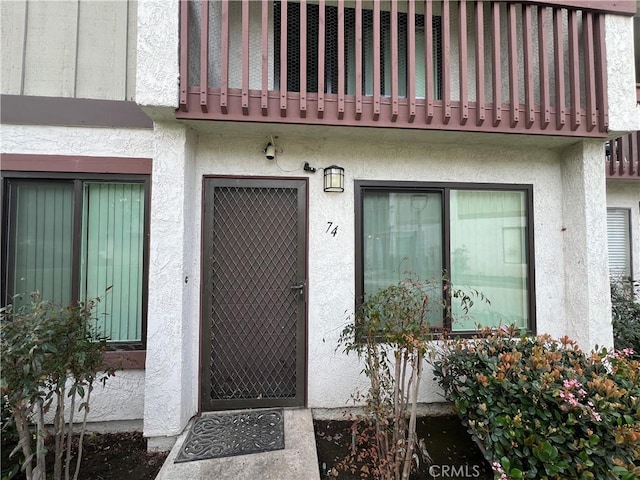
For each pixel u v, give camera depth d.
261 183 3.22
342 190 3.24
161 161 2.78
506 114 3.01
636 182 5.14
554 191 3.56
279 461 2.37
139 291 3.16
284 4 2.74
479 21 2.97
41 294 3.01
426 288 3.43
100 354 2.28
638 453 1.95
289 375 3.20
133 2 3.20
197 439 2.65
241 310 3.18
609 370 2.68
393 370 3.25
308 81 3.54
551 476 2.03
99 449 2.79
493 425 2.23
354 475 2.43
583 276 3.30
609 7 3.08
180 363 2.75
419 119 2.92
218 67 3.26
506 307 3.54
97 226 3.13
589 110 3.08
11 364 1.80
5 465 2.43
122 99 3.13
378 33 2.86
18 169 2.93
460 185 3.45
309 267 3.24
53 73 3.08
